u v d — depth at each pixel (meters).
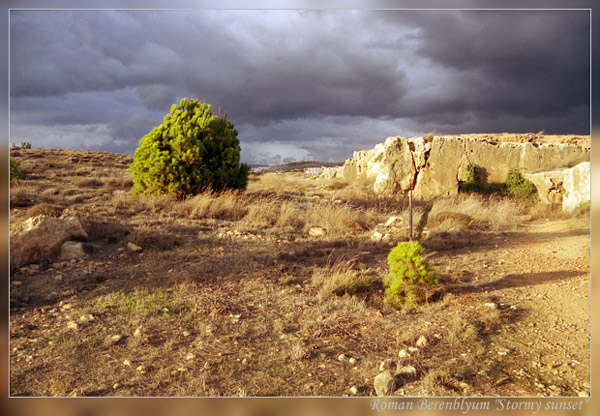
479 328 4.26
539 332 4.17
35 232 6.38
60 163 20.92
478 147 16.38
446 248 7.70
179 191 11.48
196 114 12.37
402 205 12.98
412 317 4.65
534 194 14.28
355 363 3.66
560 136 21.92
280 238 8.20
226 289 5.44
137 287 5.41
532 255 7.12
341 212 10.09
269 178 19.88
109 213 9.34
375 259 7.05
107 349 3.89
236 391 3.22
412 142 17.42
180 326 4.37
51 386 3.26
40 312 4.70
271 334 4.24
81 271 5.97
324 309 4.81
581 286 5.35
